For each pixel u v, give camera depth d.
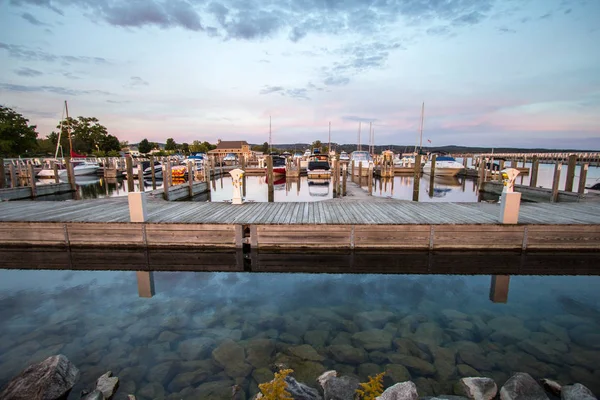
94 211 8.78
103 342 3.79
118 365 3.36
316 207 9.20
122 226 7.33
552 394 2.96
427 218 7.73
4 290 5.46
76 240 7.44
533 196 14.94
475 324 4.23
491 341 3.82
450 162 30.73
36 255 7.32
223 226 7.21
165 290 5.45
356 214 8.21
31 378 2.86
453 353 3.56
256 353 3.54
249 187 22.95
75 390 2.97
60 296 5.20
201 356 3.51
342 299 5.07
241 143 98.81
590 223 7.11
